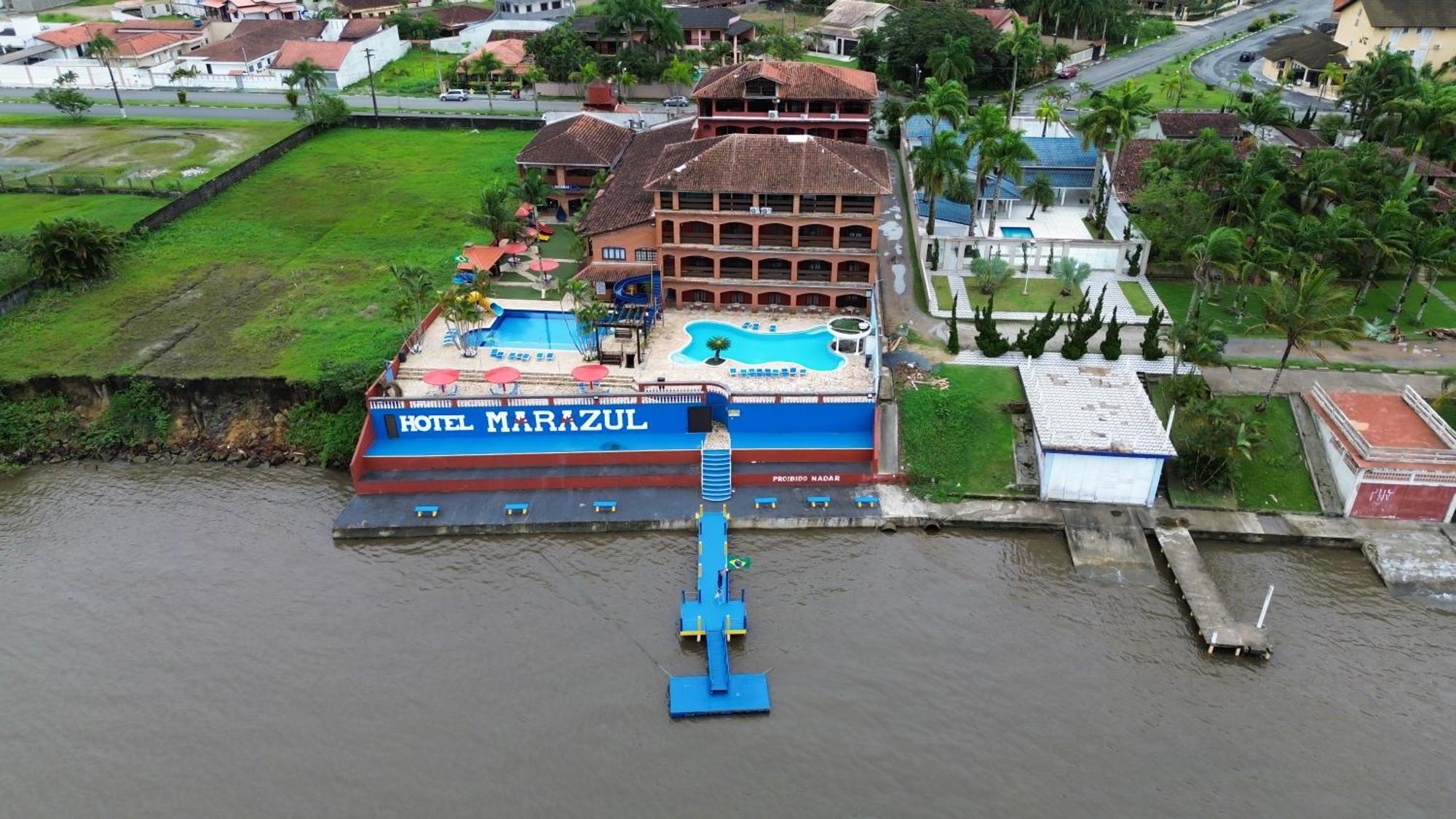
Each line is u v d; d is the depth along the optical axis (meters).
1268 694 52.72
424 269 92.38
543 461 69.81
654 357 78.31
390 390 72.81
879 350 73.12
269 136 134.50
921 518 65.81
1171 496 66.88
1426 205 85.75
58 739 50.00
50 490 70.44
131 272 95.12
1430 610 58.28
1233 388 72.88
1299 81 155.62
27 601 59.09
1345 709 51.72
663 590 60.38
